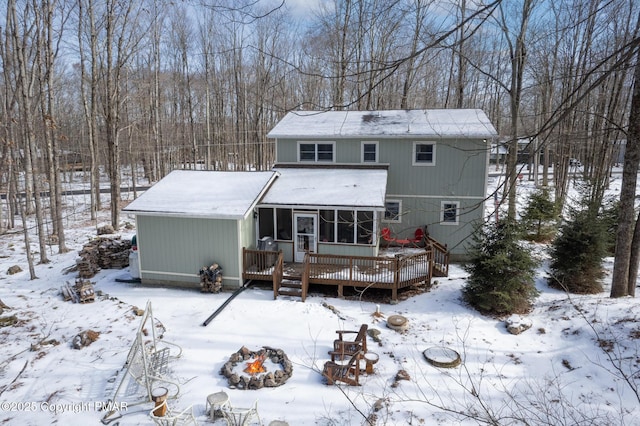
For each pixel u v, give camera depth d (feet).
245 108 125.18
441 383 29.91
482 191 56.80
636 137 35.70
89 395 28.89
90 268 52.34
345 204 48.34
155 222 48.03
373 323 39.40
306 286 45.32
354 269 46.39
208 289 46.93
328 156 61.31
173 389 29.37
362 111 68.39
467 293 42.60
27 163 83.51
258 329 38.29
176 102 145.48
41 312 42.19
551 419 25.11
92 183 86.84
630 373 28.30
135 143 135.13
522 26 53.72
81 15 80.84
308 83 105.60
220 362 32.94
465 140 56.13
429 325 38.86
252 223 50.70
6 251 66.08
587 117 68.54
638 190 107.65
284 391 29.25
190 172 57.06
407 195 59.36
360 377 30.71
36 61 64.59
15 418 26.53
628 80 73.82
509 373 30.89
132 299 45.52
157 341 35.70
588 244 43.09
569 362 31.24
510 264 39.14
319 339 36.45
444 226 58.54
